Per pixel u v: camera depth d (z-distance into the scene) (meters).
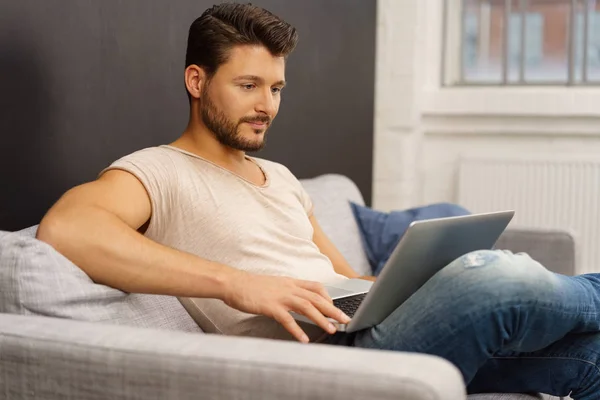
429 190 4.20
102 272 1.36
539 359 1.54
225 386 1.05
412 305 1.36
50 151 2.04
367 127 3.71
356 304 1.60
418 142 4.09
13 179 1.93
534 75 4.17
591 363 1.50
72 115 2.11
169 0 2.44
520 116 4.01
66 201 1.42
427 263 1.40
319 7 3.32
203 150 1.73
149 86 2.38
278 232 1.73
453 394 0.97
